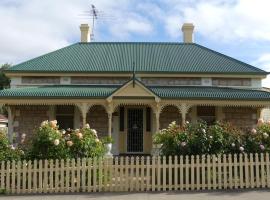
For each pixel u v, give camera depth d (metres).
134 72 22.02
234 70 24.50
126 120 23.28
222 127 12.91
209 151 12.23
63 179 11.36
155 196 10.73
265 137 12.59
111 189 11.45
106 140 15.89
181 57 26.58
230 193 11.05
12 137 22.75
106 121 23.34
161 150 12.85
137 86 21.47
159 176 11.56
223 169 11.77
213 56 26.84
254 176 11.97
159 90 22.83
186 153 12.23
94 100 21.61
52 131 12.01
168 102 21.72
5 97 21.53
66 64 24.98
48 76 24.30
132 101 21.44
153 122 23.27
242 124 23.48
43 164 11.70
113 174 11.54
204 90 23.08
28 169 11.24
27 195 10.95
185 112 21.75
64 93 21.83
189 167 11.70
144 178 11.59
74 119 23.17
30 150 12.06
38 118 23.09
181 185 11.55
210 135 12.41
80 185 11.44
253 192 11.18
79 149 12.07
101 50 27.53
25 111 23.11
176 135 12.54
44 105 23.03
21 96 21.55
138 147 23.19
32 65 24.69
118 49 27.80
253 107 23.38
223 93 22.38
